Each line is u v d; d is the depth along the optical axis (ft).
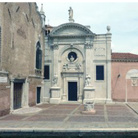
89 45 108.47
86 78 106.11
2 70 63.00
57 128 44.98
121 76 106.93
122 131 43.80
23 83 80.84
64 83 110.83
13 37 70.69
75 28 109.70
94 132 43.78
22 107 79.71
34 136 44.16
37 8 95.66
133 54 114.21
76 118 59.47
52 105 97.25
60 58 111.86
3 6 63.46
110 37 107.04
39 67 101.30
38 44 99.25
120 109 81.61
